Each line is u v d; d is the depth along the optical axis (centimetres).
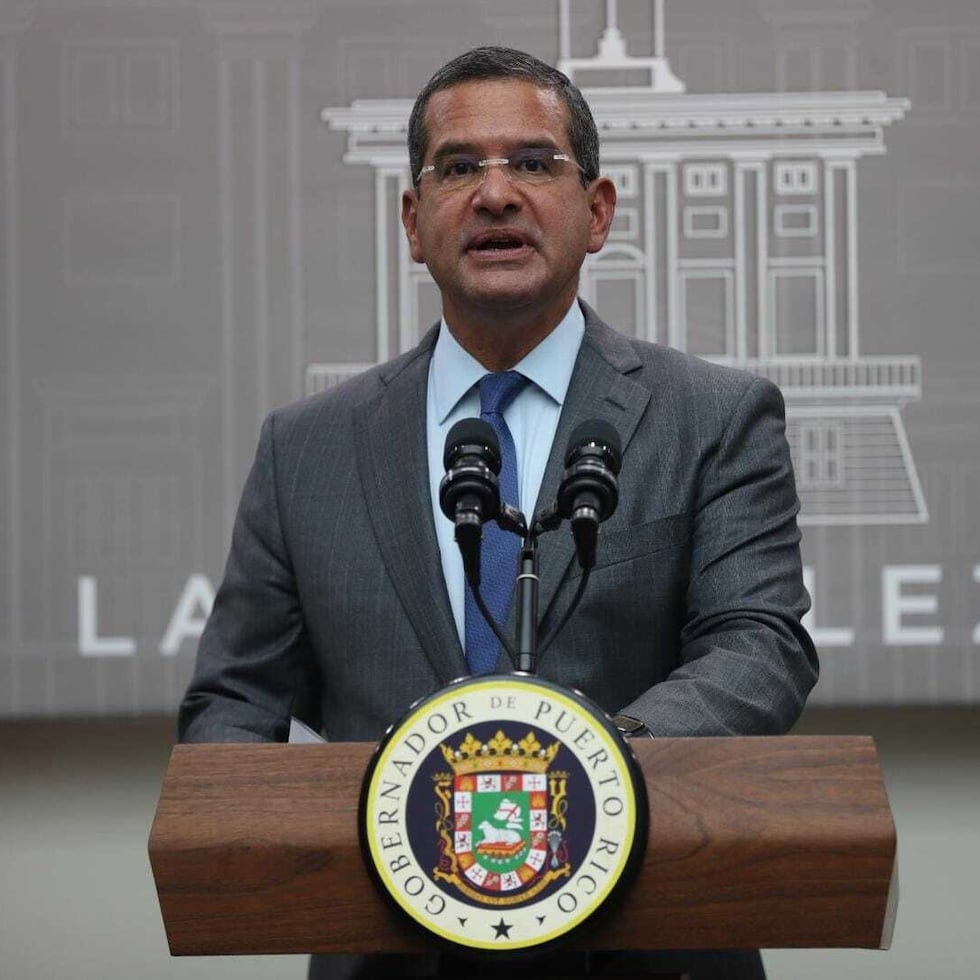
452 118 581
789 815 395
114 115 1053
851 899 391
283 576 620
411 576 584
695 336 1041
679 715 498
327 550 601
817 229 1041
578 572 570
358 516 604
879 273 1040
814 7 1045
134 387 1050
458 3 1050
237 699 609
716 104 1044
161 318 1052
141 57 1054
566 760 390
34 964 1002
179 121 1054
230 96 1053
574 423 597
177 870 398
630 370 612
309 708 632
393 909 384
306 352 1050
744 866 393
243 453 1049
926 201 1039
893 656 1034
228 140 1054
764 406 605
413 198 638
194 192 1053
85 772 1071
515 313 585
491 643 572
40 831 1062
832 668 1036
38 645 1047
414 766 392
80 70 1053
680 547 583
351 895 396
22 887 1036
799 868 392
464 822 388
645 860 393
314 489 616
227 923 398
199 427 1050
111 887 1038
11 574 1047
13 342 1049
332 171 1053
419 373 629
